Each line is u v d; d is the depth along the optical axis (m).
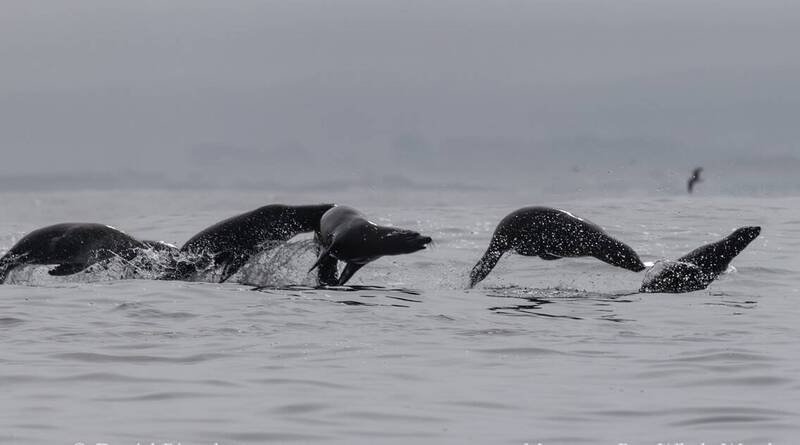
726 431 32.97
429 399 36.25
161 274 64.06
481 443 31.94
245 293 57.03
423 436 32.47
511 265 71.56
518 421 34.00
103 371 39.19
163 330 46.56
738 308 54.50
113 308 51.66
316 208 66.44
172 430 32.53
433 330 47.53
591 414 34.78
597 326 49.00
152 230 99.44
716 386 38.06
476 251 79.62
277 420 33.72
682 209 107.88
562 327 48.69
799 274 66.88
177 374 38.94
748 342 45.34
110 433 32.12
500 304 55.34
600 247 63.12
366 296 57.19
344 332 46.75
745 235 63.81
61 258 64.25
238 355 42.03
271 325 48.00
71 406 34.84
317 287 61.12
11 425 32.72
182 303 53.19
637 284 64.56
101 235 65.50
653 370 40.31
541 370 40.28
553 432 32.97
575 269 69.75
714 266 63.53
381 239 60.97
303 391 36.88
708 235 87.75
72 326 47.19
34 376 38.38
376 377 38.94
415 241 60.91
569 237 63.44
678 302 56.47
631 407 35.50
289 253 66.88
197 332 46.22
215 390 36.94
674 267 62.38
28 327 46.91
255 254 65.81
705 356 42.53
